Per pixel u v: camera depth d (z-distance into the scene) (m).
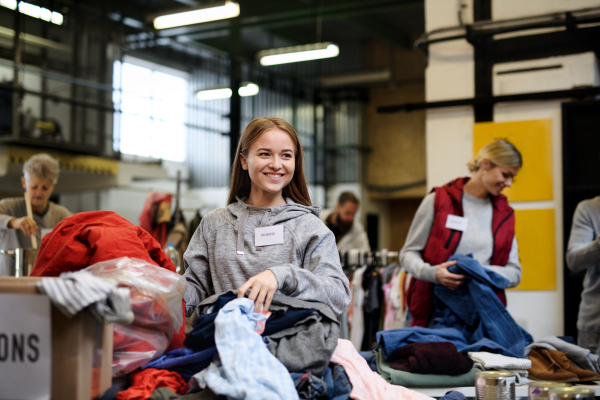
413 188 12.91
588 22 3.99
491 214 3.11
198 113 13.95
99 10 8.39
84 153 7.67
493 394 1.57
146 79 13.23
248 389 1.36
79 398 1.28
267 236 1.74
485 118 4.34
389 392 1.64
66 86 7.80
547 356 2.38
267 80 12.89
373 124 13.47
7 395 1.27
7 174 6.79
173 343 1.75
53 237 1.73
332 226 5.64
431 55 4.54
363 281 4.34
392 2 10.14
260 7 10.02
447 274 2.73
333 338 1.58
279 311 1.59
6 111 6.86
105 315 1.30
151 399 1.41
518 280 2.94
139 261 1.61
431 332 2.44
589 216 3.23
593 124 4.04
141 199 9.64
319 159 13.20
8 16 7.03
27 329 1.28
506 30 4.20
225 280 1.74
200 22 7.61
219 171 13.49
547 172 4.14
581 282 4.02
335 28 12.73
